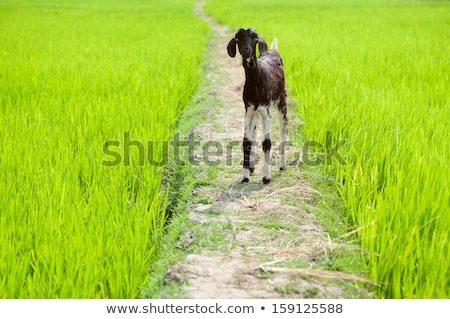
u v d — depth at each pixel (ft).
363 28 69.67
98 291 14.25
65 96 32.63
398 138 22.44
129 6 132.05
